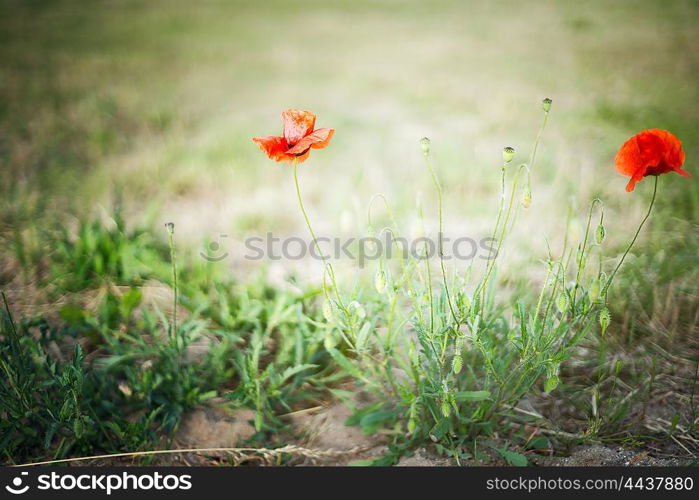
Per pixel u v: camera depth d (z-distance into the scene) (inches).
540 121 288.4
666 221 195.2
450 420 120.9
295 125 103.0
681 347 148.8
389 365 127.6
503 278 170.4
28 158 259.9
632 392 134.0
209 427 132.2
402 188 221.0
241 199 228.2
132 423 122.4
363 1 631.8
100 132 282.0
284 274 181.5
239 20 545.3
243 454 125.3
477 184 227.5
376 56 419.2
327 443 129.1
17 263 187.5
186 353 150.9
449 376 110.4
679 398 134.5
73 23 521.0
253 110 320.2
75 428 115.6
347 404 130.2
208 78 374.6
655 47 399.2
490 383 123.1
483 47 430.0
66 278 174.4
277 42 466.0
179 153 261.6
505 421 128.8
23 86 351.3
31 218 208.7
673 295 162.6
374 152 262.7
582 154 252.2
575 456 122.0
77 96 335.6
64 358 147.9
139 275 175.9
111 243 178.9
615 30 452.4
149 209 211.5
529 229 197.6
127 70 387.9
